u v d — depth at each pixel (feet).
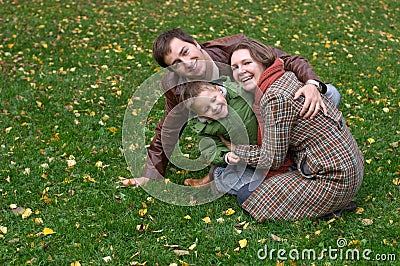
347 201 11.63
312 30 28.37
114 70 22.13
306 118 11.34
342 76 21.40
